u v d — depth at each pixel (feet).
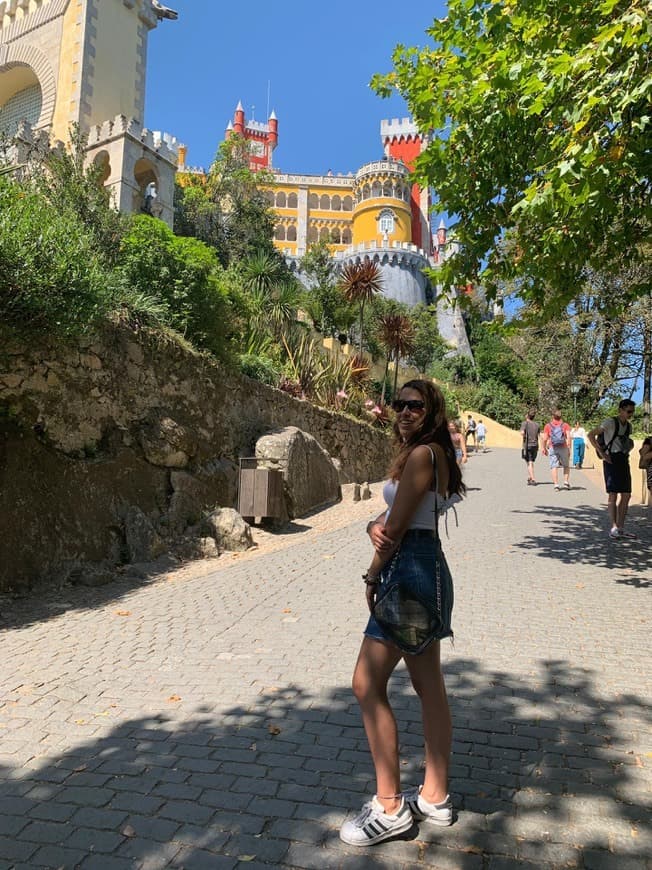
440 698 8.21
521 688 12.51
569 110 17.38
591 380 90.12
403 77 24.02
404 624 7.79
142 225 33.24
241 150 116.26
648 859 7.44
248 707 11.89
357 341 104.27
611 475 29.14
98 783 9.35
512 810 8.48
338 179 279.90
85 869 7.43
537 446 55.52
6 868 7.48
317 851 7.68
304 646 15.24
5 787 9.33
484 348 201.67
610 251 26.66
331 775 9.43
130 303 29.07
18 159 47.85
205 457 32.94
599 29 16.84
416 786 8.95
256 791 9.02
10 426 21.65
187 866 7.45
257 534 32.19
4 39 95.09
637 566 23.59
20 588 20.44
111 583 22.41
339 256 224.94
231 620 17.56
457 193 25.40
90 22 86.02
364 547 28.84
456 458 8.68
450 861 7.47
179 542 27.53
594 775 9.31
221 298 36.50
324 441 51.85
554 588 20.40
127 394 27.76
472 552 26.35
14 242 19.63
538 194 17.67
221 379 35.63
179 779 9.40
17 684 13.29
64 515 22.80
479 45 20.48
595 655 14.32
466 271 26.68
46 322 21.50
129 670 13.96
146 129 80.48
